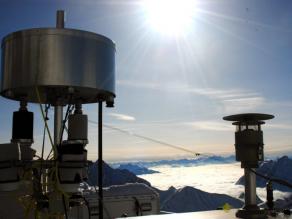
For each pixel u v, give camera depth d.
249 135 1.61
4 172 1.42
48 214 1.48
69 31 1.56
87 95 1.76
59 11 1.67
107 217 2.59
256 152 1.60
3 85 1.61
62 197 1.47
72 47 1.56
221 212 1.69
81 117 1.70
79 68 1.56
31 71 1.53
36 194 1.49
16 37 1.57
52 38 1.53
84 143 1.69
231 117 1.62
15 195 2.11
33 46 1.54
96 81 1.61
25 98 1.66
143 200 2.69
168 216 1.59
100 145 1.80
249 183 1.61
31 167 1.47
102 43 1.65
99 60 1.63
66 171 1.45
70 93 1.58
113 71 1.74
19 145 1.48
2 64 1.63
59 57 1.53
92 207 2.37
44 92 1.65
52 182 1.47
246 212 1.57
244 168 1.63
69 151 1.45
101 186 1.80
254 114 1.60
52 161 1.48
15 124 1.59
